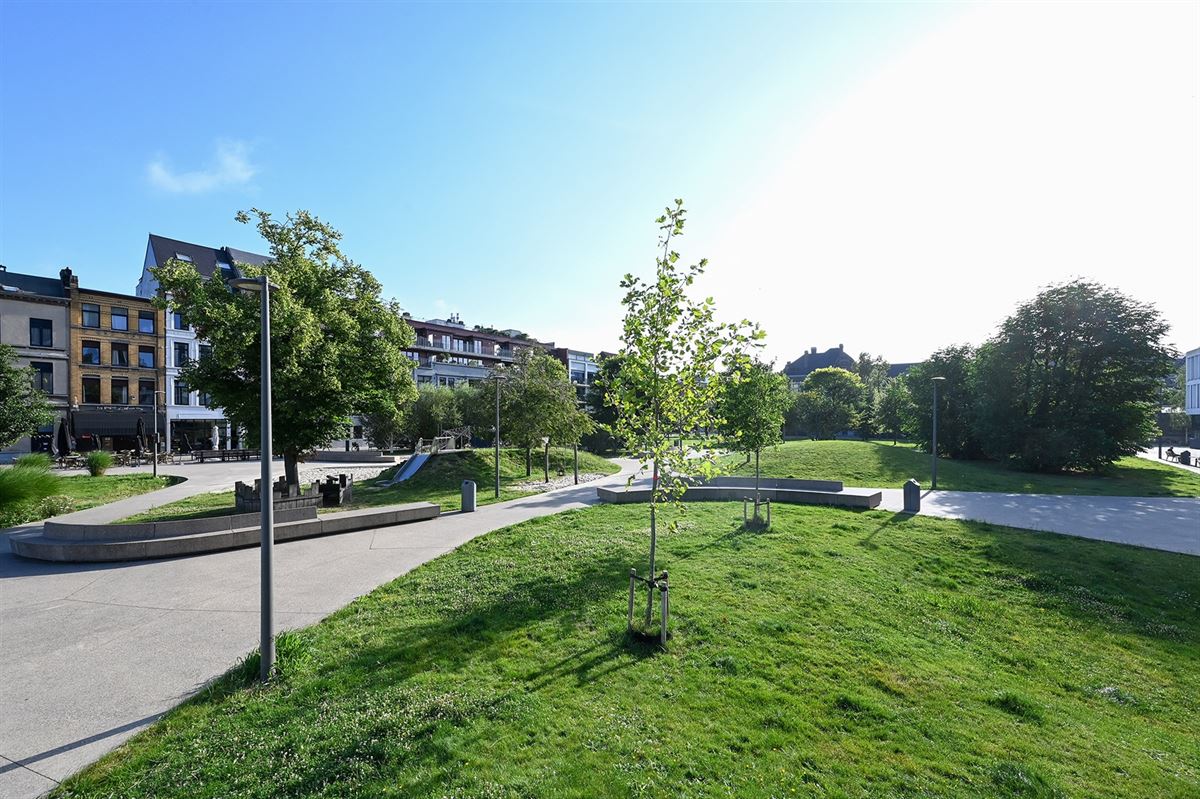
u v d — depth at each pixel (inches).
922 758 183.9
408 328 767.1
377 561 408.8
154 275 580.7
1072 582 400.2
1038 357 1184.2
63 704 210.5
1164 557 456.8
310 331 580.4
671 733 189.2
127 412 1659.7
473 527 531.8
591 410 2015.3
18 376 887.1
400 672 228.1
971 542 490.0
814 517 574.9
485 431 1264.8
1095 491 856.9
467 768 166.4
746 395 545.6
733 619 290.8
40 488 610.9
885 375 3277.6
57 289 1657.2
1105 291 1134.4
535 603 308.3
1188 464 1430.9
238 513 591.2
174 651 256.4
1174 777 184.9
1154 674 276.8
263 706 203.2
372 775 162.9
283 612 304.2
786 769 173.0
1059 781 175.8
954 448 1316.4
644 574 363.6
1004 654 288.7
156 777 164.6
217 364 572.7
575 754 175.3
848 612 315.9
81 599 329.4
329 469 1311.5
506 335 3417.8
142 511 629.3
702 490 714.8
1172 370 1107.9
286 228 672.4
